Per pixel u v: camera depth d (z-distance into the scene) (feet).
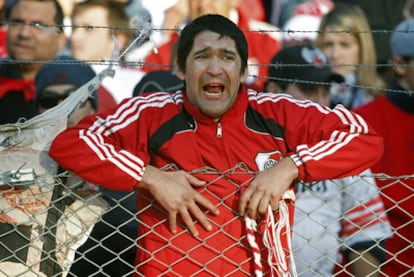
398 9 81.05
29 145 44.55
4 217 43.75
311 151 42.75
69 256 44.93
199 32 44.32
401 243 52.95
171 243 43.11
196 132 44.16
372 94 74.23
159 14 75.87
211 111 43.60
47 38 68.80
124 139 43.86
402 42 62.80
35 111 63.87
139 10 75.36
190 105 44.19
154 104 44.75
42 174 44.27
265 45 77.05
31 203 43.86
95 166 42.11
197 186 42.86
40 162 44.42
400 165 59.16
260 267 42.11
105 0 74.74
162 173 42.50
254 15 78.28
